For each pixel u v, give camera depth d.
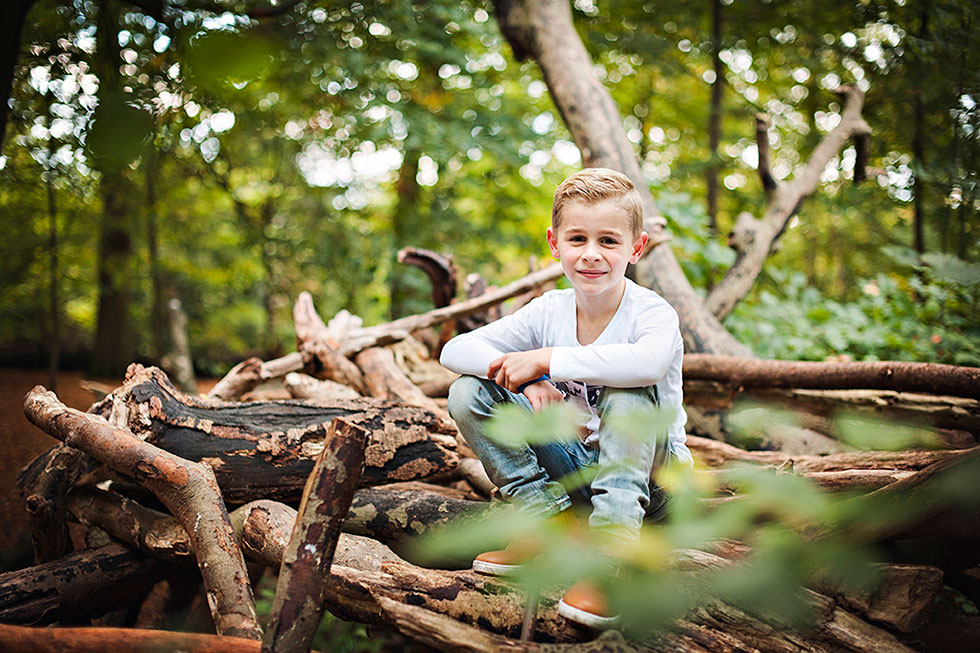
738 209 9.26
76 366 9.88
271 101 6.86
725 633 1.56
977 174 4.01
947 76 4.18
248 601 1.79
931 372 2.72
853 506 0.74
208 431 2.26
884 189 5.41
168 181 7.85
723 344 3.93
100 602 2.26
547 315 1.95
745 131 9.46
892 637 1.58
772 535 0.88
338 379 3.67
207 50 0.92
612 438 1.61
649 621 0.97
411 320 4.23
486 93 8.47
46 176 4.11
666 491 1.77
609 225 1.72
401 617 1.52
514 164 7.89
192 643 1.51
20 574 2.14
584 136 4.50
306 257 9.72
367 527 2.20
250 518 2.12
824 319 4.94
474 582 1.71
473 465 2.70
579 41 4.80
